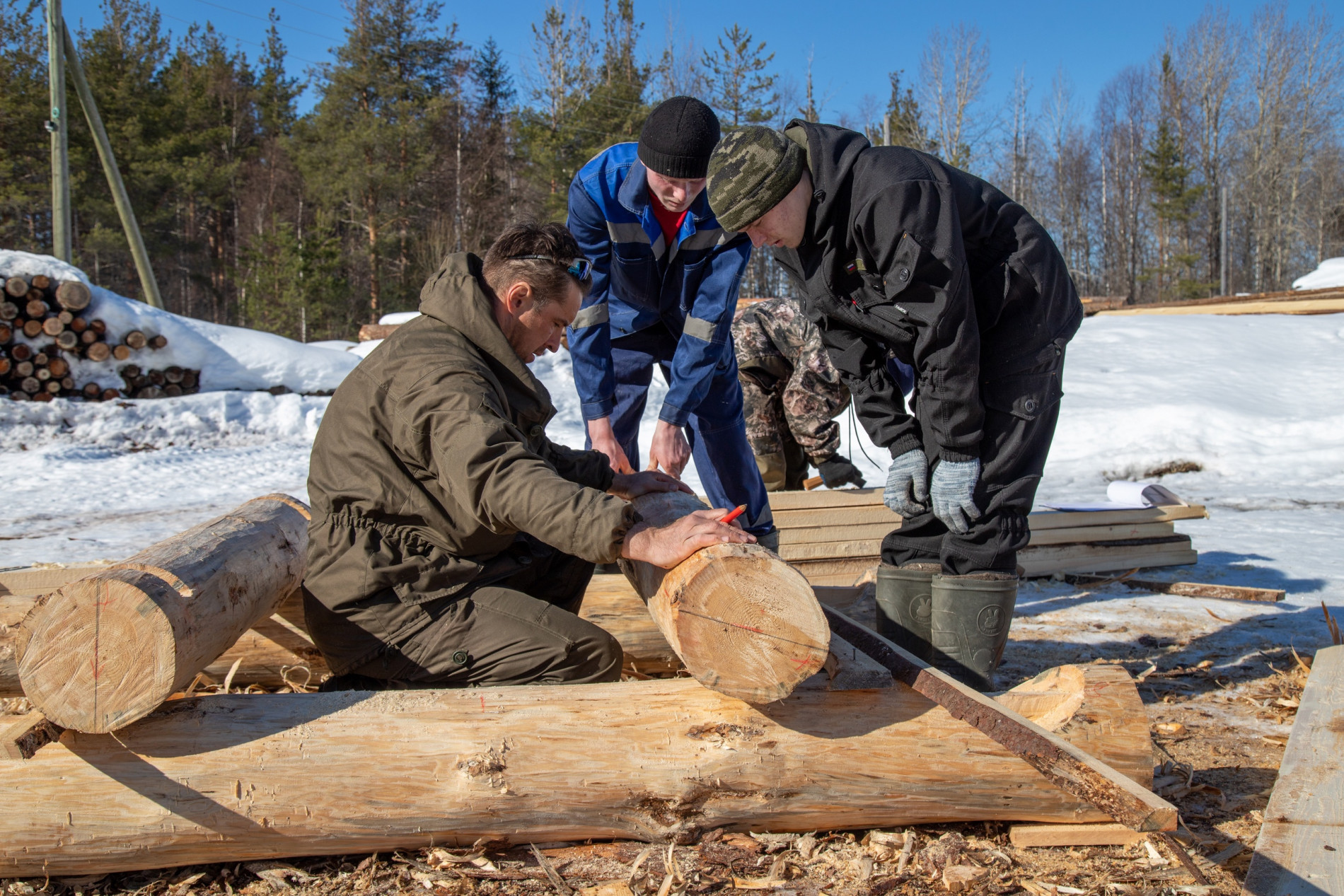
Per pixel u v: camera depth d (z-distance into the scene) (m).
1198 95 53.66
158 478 9.46
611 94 36.47
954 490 2.44
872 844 1.90
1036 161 56.22
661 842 1.86
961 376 2.32
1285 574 4.73
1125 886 1.76
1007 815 1.91
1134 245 54.66
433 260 38.59
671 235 3.45
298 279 31.06
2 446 10.67
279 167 44.59
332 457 2.14
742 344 4.99
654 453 3.51
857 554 4.39
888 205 2.24
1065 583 4.65
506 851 1.87
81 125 34.97
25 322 11.71
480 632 2.11
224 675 2.76
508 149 43.62
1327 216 53.38
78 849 1.72
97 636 1.67
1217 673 3.12
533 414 2.28
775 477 5.28
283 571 2.45
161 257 39.28
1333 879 1.66
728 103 42.09
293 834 1.76
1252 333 13.88
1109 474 8.79
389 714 1.79
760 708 1.83
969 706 1.77
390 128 35.00
